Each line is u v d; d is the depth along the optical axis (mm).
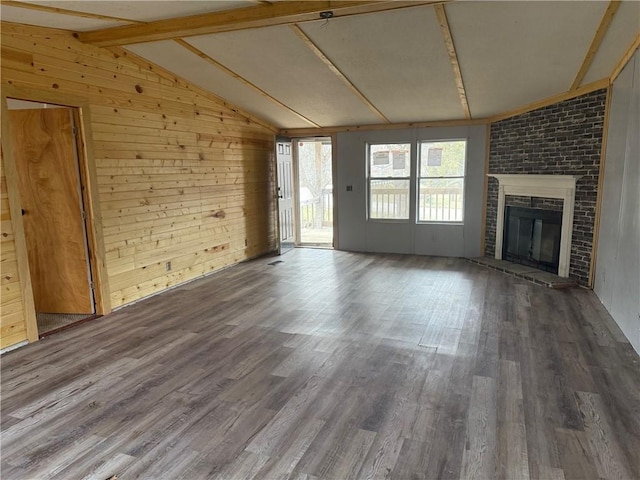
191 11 3404
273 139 7379
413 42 3863
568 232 5031
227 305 4535
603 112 4484
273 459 2098
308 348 3395
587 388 2693
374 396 2656
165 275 5102
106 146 4211
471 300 4531
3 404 2637
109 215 4285
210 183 5848
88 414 2520
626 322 3436
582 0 2932
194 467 2053
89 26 3646
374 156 7270
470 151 6586
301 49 4160
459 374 2910
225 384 2846
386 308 4340
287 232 7957
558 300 4441
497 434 2252
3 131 3297
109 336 3715
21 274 3480
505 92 5109
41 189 4066
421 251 7125
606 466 1997
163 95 4910
